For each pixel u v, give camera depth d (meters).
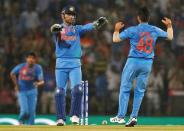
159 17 84.56
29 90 61.25
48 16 85.62
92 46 79.25
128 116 67.75
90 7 86.69
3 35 83.56
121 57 77.69
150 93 69.06
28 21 85.00
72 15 41.31
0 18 85.94
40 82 61.38
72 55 41.50
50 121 67.69
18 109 71.00
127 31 39.06
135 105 39.62
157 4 86.31
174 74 75.31
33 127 36.69
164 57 77.62
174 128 36.84
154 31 39.28
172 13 85.12
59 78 41.69
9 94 73.62
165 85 72.56
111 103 69.44
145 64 39.12
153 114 68.62
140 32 38.97
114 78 75.31
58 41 41.50
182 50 79.69
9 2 87.75
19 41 82.25
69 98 68.19
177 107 69.12
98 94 69.88
